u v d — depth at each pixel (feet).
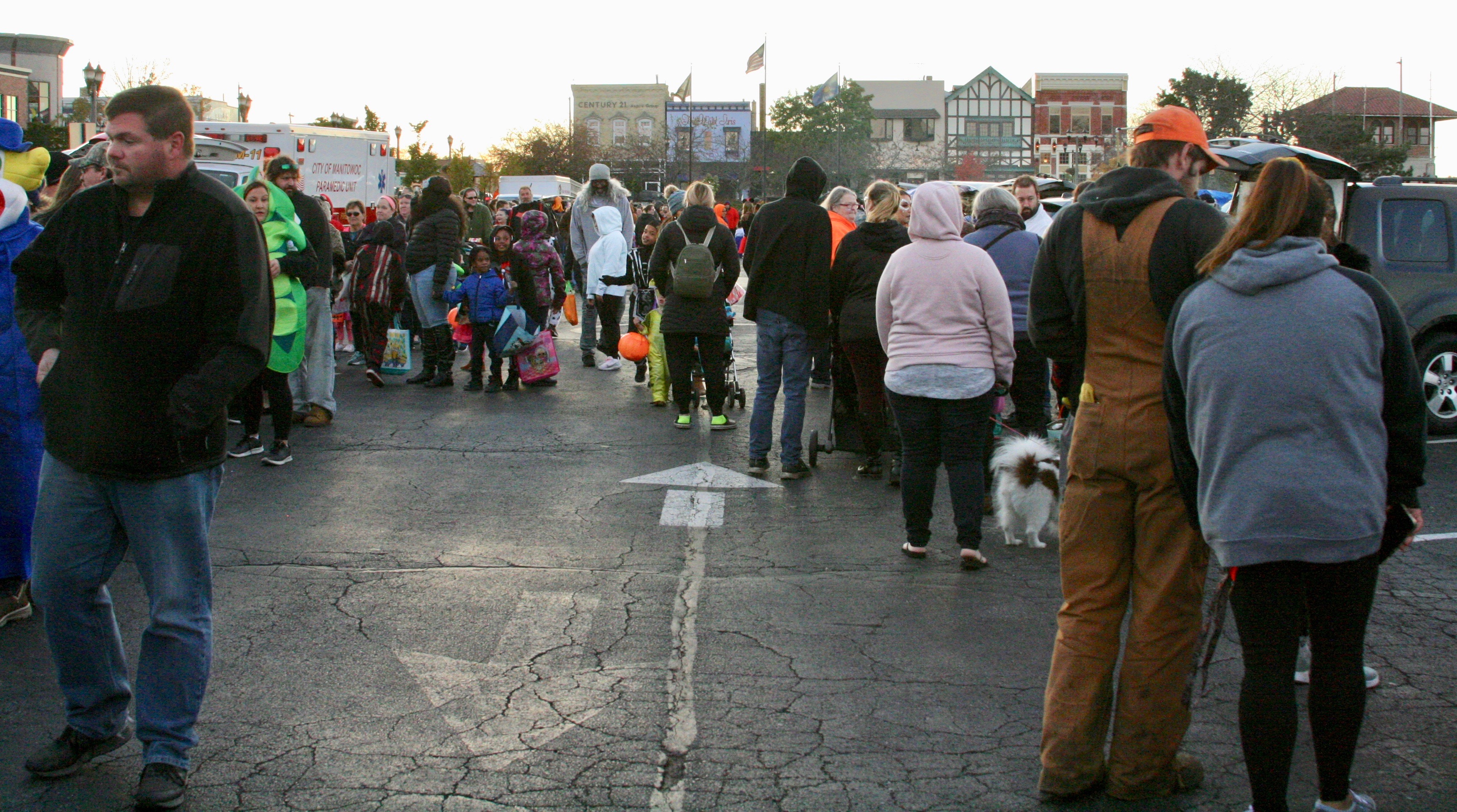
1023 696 14.07
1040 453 20.71
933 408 19.34
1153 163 11.63
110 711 11.97
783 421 26.18
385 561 19.34
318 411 30.99
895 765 12.26
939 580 18.75
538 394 37.37
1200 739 13.03
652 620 16.66
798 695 14.06
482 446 28.96
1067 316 11.69
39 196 19.53
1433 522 23.04
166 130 10.84
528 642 15.71
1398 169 164.25
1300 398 9.54
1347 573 9.87
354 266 40.88
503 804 11.35
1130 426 11.04
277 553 19.63
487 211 54.60
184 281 10.91
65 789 11.57
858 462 27.91
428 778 11.85
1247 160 32.45
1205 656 11.30
